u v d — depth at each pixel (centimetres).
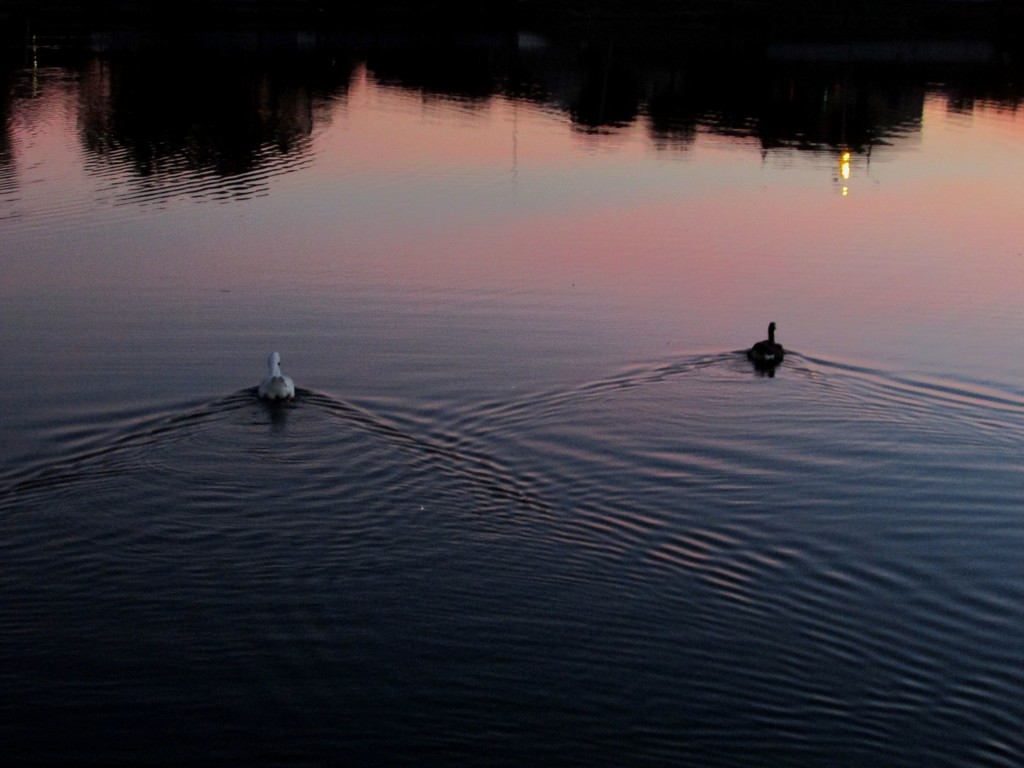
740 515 2178
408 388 2652
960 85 7475
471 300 3281
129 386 2638
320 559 1998
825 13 10356
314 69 7525
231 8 9925
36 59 7494
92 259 3597
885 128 6138
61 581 1925
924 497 2252
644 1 10531
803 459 2383
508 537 2080
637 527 2130
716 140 5747
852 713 1678
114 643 1781
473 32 9531
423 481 2248
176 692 1683
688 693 1706
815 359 2891
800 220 4234
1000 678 1755
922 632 1859
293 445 2358
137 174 4659
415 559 2008
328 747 1588
